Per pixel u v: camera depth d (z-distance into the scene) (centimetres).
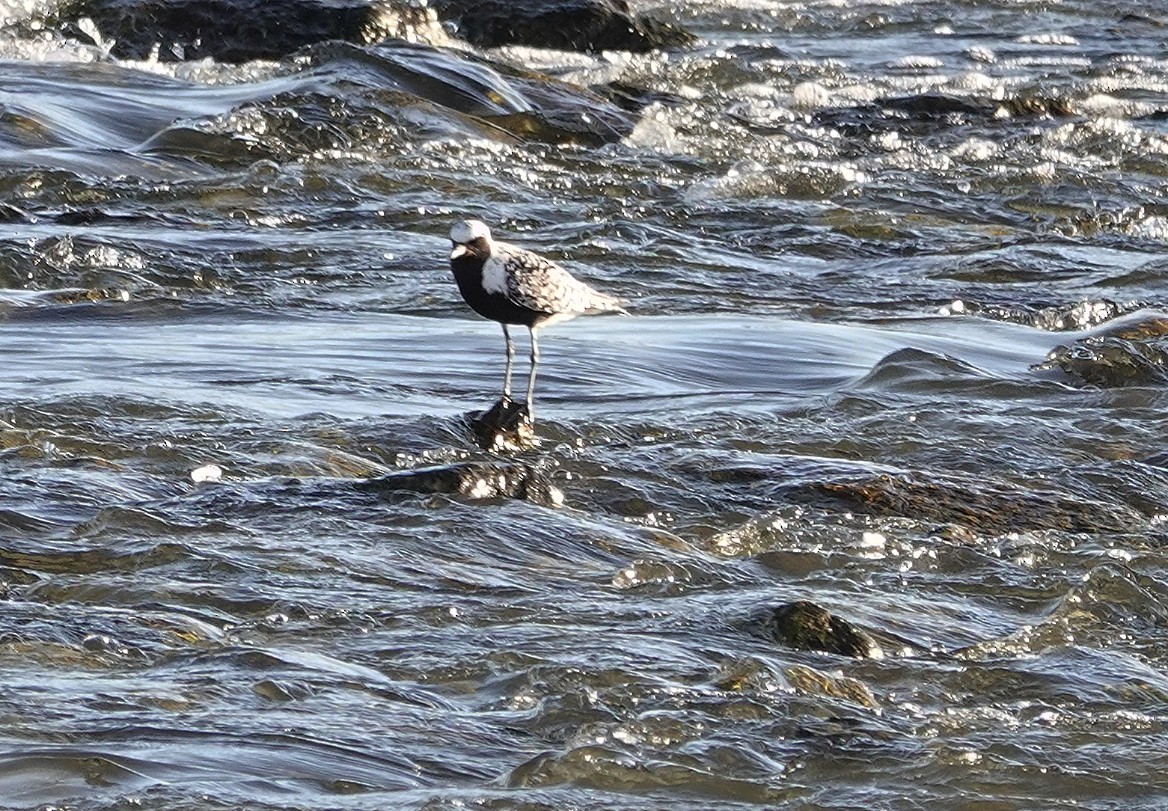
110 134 2359
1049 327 1744
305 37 3066
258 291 1700
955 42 3756
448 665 793
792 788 685
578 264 1886
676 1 3922
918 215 2230
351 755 679
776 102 2939
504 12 3297
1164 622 941
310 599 866
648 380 1443
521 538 985
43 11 3080
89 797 621
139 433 1155
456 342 1527
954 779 700
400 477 1050
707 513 1077
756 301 1778
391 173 2211
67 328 1509
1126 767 720
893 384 1425
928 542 1029
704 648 833
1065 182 2394
